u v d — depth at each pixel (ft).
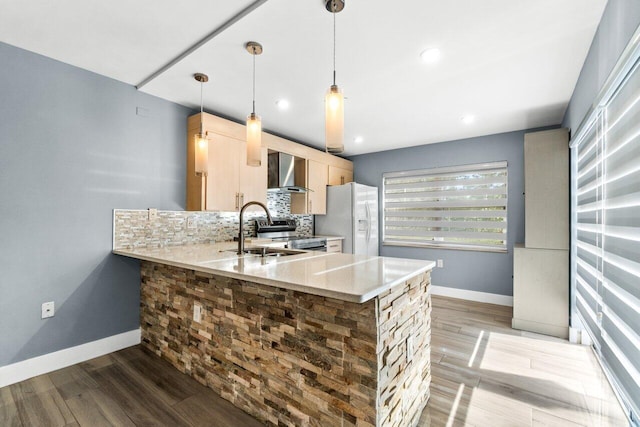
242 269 5.54
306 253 8.00
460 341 9.04
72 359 7.70
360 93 9.02
